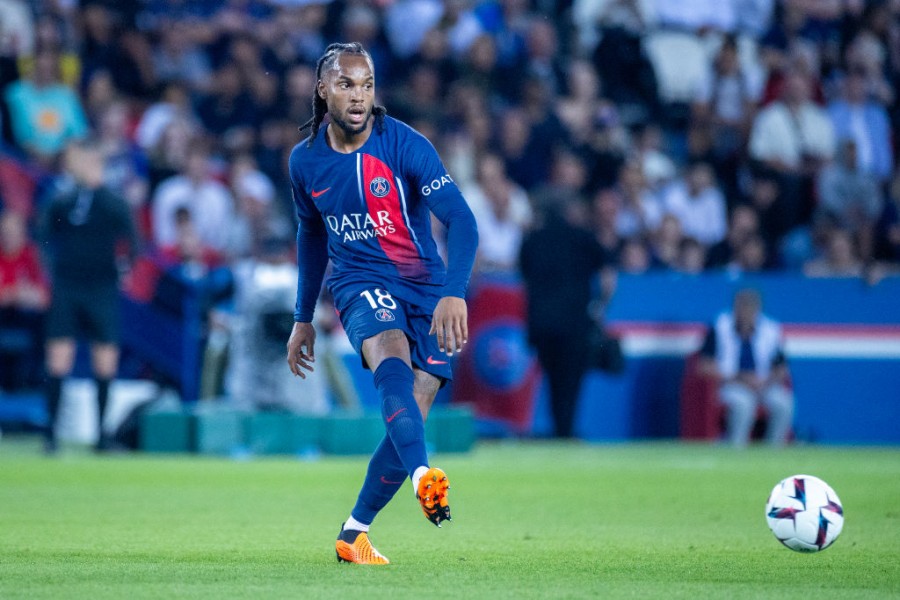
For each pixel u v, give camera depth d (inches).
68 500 1174.3
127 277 2034.9
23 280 2028.8
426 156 722.2
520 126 2431.1
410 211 732.0
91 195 1793.8
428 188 714.8
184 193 2199.8
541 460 1779.0
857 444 2282.2
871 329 2300.7
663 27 2876.5
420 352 730.8
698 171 2482.8
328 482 1400.1
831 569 734.5
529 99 2466.8
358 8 2561.5
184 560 756.0
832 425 2292.1
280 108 2390.5
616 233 2363.4
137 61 2393.0
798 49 2827.3
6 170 2055.9
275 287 1947.6
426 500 625.6
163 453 1882.4
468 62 2522.1
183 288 2037.4
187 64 2509.8
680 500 1218.0
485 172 2305.6
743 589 645.9
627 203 2423.7
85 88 2380.7
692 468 1633.9
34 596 602.2
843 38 2869.1
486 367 2192.4
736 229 2399.1
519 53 2647.6
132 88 2389.3
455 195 709.3
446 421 1868.8
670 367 2255.2
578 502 1195.3
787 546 779.4
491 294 2201.0
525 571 715.4
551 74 2655.0
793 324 2288.4
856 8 2906.0
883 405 2299.5
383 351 706.8
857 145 2630.4
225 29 2549.2
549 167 2443.4
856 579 690.2
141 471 1533.0
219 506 1133.1
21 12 2329.0
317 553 797.9
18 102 2187.5
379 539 897.5
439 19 2637.8
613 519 1048.8
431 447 1852.9
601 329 2172.7
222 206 2217.0
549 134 2449.6
